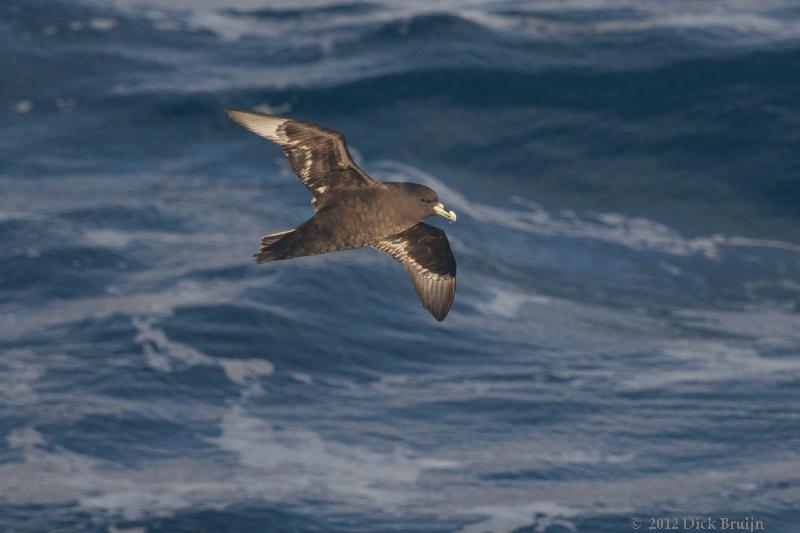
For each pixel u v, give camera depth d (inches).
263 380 1112.2
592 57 1770.4
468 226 1504.7
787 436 1055.0
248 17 2007.9
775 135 1643.7
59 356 1130.7
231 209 1504.7
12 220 1424.7
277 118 567.8
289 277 1283.2
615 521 920.3
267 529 892.6
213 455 992.2
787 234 1535.4
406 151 1647.4
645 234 1525.6
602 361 1198.9
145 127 1706.4
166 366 1115.9
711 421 1078.4
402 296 1283.2
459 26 1855.3
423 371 1160.2
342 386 1119.6
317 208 588.4
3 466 961.5
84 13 1964.8
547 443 1039.0
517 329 1259.8
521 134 1669.5
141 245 1380.4
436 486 962.7
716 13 1910.7
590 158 1643.7
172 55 1875.0
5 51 1841.8
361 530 897.5
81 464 970.1
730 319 1332.4
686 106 1690.5
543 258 1456.7
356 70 1776.6
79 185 1572.3
